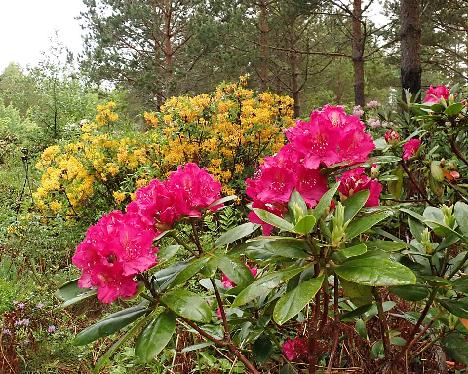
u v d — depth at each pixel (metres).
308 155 1.57
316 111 1.67
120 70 12.64
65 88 11.48
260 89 14.25
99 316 3.66
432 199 2.90
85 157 5.96
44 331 3.35
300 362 2.29
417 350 2.24
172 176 1.75
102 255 1.49
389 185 2.59
